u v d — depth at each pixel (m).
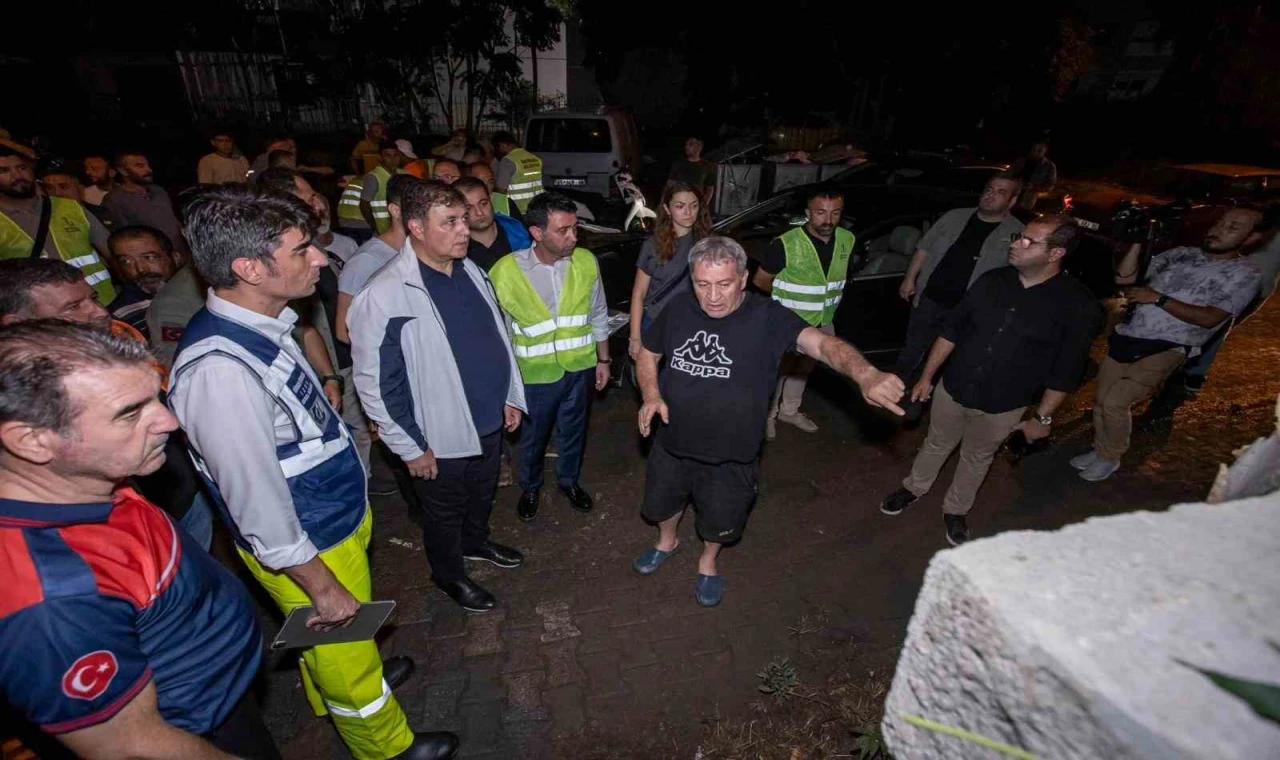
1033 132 18.95
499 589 3.10
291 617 1.70
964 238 3.94
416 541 3.44
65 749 1.21
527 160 7.00
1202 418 4.75
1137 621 0.57
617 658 2.74
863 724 2.38
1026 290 2.84
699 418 2.55
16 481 1.08
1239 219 3.21
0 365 1.01
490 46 17.06
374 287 2.30
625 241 5.75
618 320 3.73
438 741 2.30
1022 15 16.31
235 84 17.03
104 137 14.16
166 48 15.98
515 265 2.99
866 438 4.44
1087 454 4.10
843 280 3.76
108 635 1.08
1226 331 4.37
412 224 2.29
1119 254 3.93
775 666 2.60
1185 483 3.99
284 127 17.22
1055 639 0.55
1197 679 0.52
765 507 3.72
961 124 18.25
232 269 1.53
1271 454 0.85
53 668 1.01
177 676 1.30
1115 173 13.30
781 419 4.46
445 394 2.47
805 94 18.44
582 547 3.40
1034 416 3.06
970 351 3.01
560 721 2.46
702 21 19.12
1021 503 3.78
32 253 3.42
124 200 4.92
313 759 2.33
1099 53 24.08
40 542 1.05
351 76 16.36
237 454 1.53
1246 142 18.06
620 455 4.22
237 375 1.53
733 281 2.30
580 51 24.25
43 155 7.57
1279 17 17.45
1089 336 2.79
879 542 3.46
